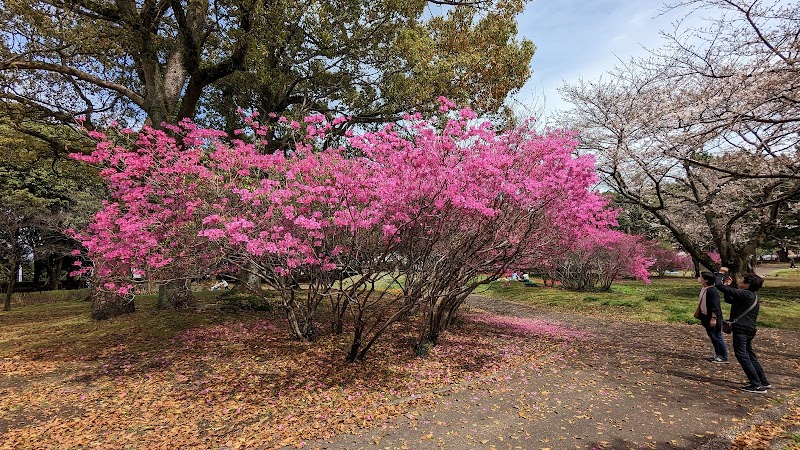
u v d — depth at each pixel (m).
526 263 7.96
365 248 6.47
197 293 14.88
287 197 5.93
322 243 6.49
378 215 5.57
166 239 6.72
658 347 8.13
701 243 16.14
